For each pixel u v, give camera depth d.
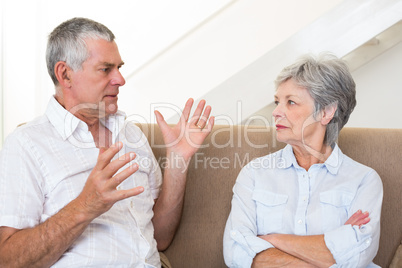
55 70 1.45
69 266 1.31
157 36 2.74
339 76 1.47
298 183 1.55
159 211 1.65
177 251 1.72
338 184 1.51
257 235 1.54
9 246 1.24
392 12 2.46
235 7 2.65
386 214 1.65
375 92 2.93
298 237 1.43
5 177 1.31
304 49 2.59
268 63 2.65
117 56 1.48
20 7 3.09
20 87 3.15
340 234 1.38
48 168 1.36
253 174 1.61
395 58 2.87
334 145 1.58
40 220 1.33
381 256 1.64
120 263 1.38
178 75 2.75
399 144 1.68
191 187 1.74
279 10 2.61
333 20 2.54
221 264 1.71
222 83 2.70
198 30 2.70
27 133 1.38
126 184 1.50
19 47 3.12
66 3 2.98
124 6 2.79
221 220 1.72
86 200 1.21
